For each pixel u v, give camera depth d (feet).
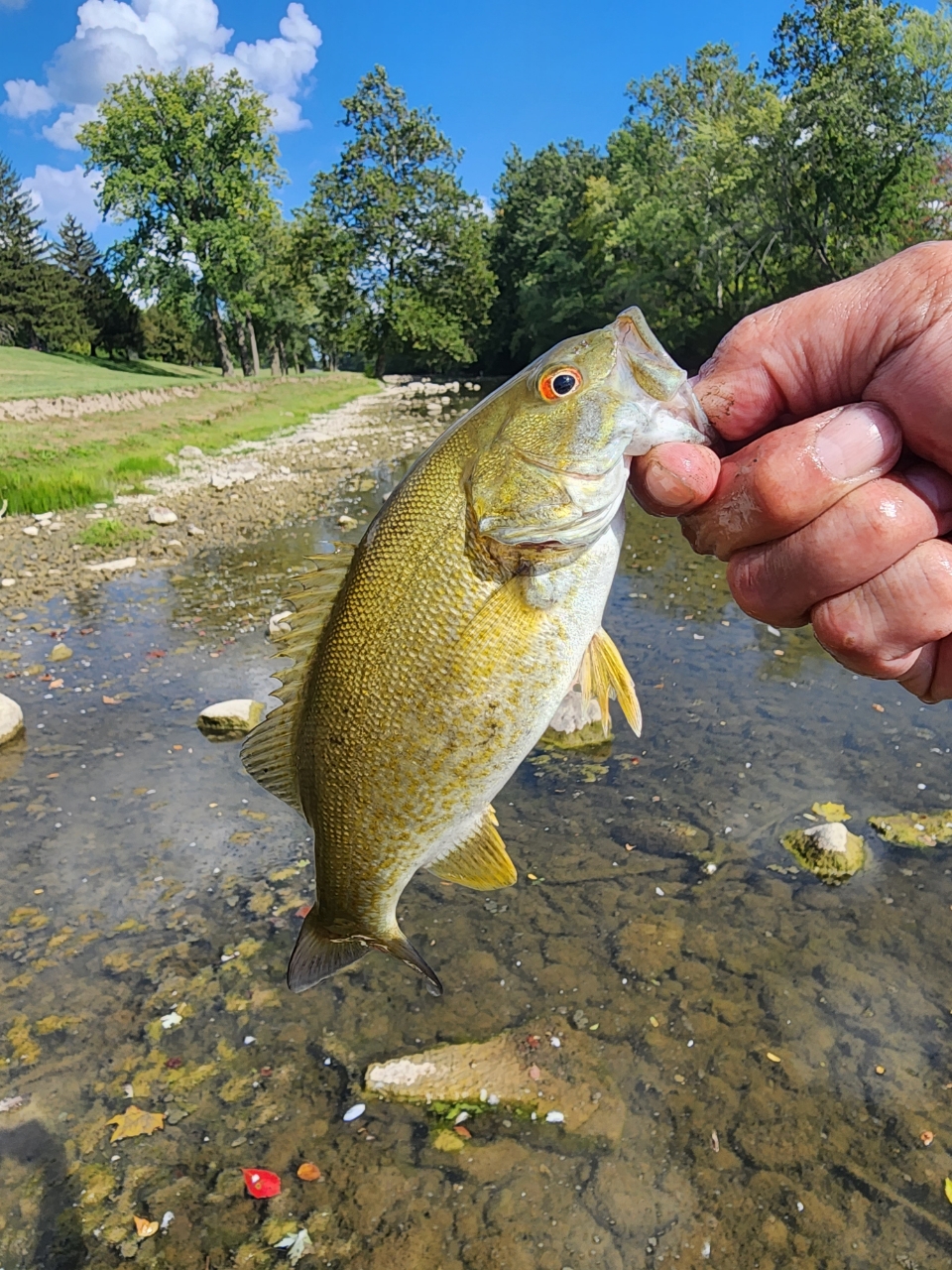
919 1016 1.35
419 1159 1.17
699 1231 1.07
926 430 0.52
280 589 3.60
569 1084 1.26
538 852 1.78
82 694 2.62
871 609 0.54
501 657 0.71
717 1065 1.29
